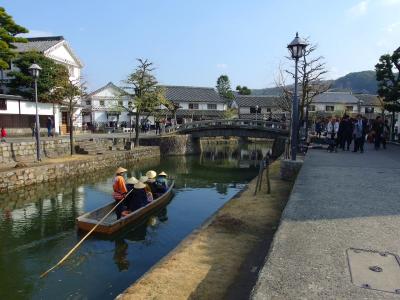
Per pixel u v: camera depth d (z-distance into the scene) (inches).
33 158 798.5
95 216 421.4
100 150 1040.8
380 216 223.6
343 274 144.5
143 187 451.2
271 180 496.4
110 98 1806.1
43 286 290.4
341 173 385.4
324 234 190.7
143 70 1188.5
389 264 154.3
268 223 296.4
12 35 988.6
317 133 1003.3
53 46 1330.0
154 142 1306.6
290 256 162.4
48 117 1124.5
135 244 390.6
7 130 993.5
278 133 1317.7
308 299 125.2
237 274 205.2
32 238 401.7
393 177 359.9
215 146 1961.1
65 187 690.8
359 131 629.9
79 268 324.5
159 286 189.9
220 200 622.8
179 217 501.4
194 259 225.8
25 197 604.4
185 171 1012.5
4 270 319.6
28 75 1144.8
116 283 296.4
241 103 2445.9
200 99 2315.5
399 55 883.4
